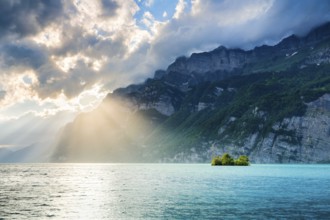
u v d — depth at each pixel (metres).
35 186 96.31
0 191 82.00
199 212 47.59
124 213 48.12
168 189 79.56
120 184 98.00
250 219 42.56
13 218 45.81
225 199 60.56
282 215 44.75
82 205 56.59
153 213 47.47
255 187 81.12
